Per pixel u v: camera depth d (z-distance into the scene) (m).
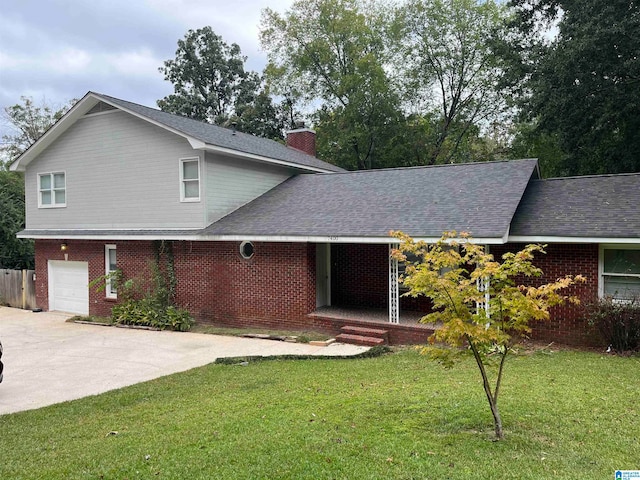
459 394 7.11
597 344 10.78
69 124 17.58
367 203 13.91
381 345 11.76
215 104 44.31
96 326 15.62
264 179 17.48
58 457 5.42
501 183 13.06
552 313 11.34
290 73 36.97
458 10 34.94
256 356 10.75
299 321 13.55
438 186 14.00
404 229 11.61
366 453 5.04
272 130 41.41
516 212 12.20
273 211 15.02
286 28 36.56
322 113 35.72
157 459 5.14
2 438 6.23
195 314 15.38
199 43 44.72
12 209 24.36
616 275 10.84
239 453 5.18
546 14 23.25
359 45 35.12
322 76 36.38
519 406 6.43
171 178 15.62
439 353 5.62
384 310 14.20
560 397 6.82
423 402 6.76
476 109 35.78
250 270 14.34
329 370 9.28
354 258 15.23
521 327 5.36
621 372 8.41
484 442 5.24
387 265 14.76
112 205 16.94
